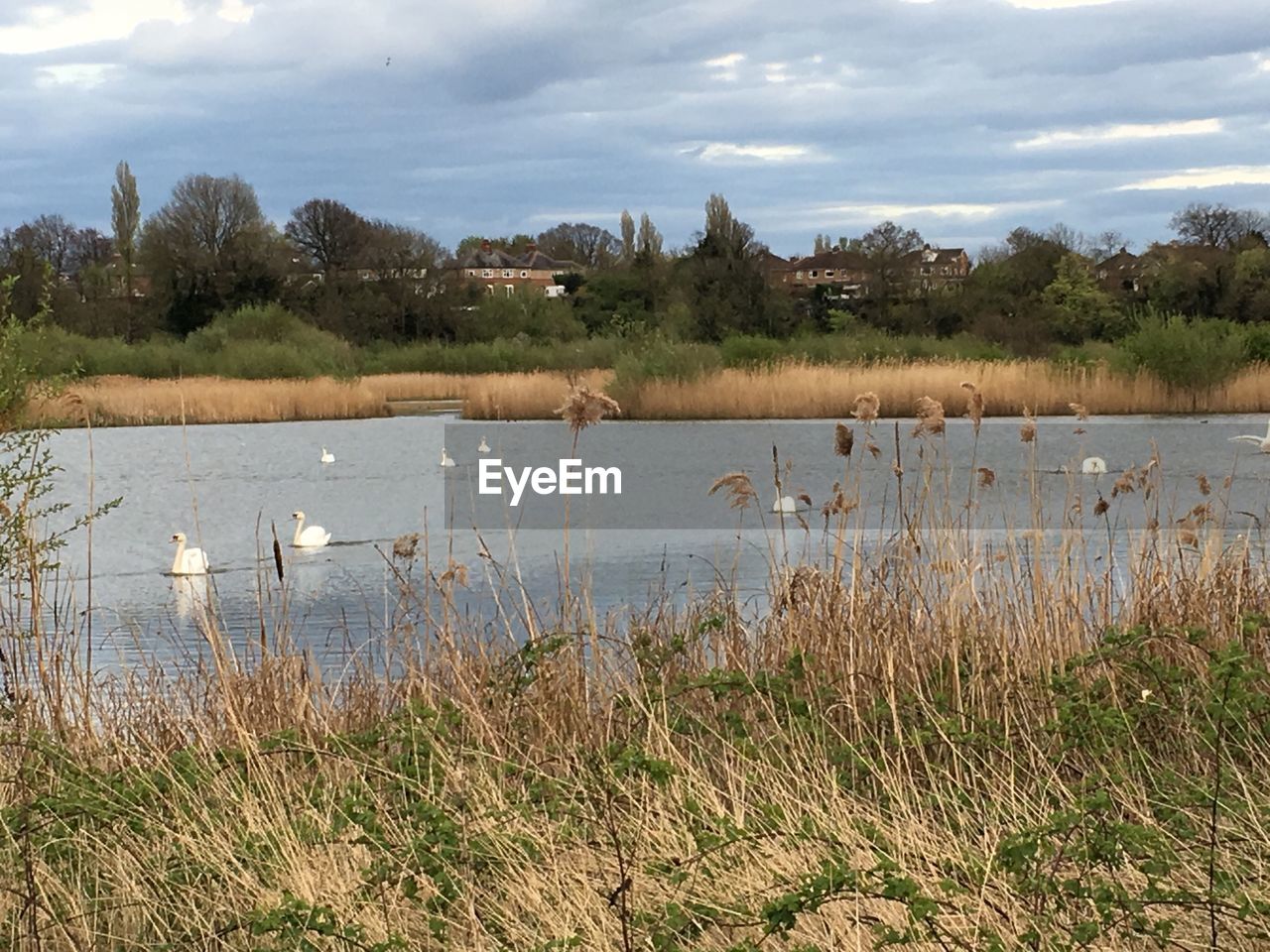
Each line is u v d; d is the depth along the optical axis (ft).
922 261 203.51
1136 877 14.48
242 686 23.34
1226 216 207.51
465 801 16.89
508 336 214.69
